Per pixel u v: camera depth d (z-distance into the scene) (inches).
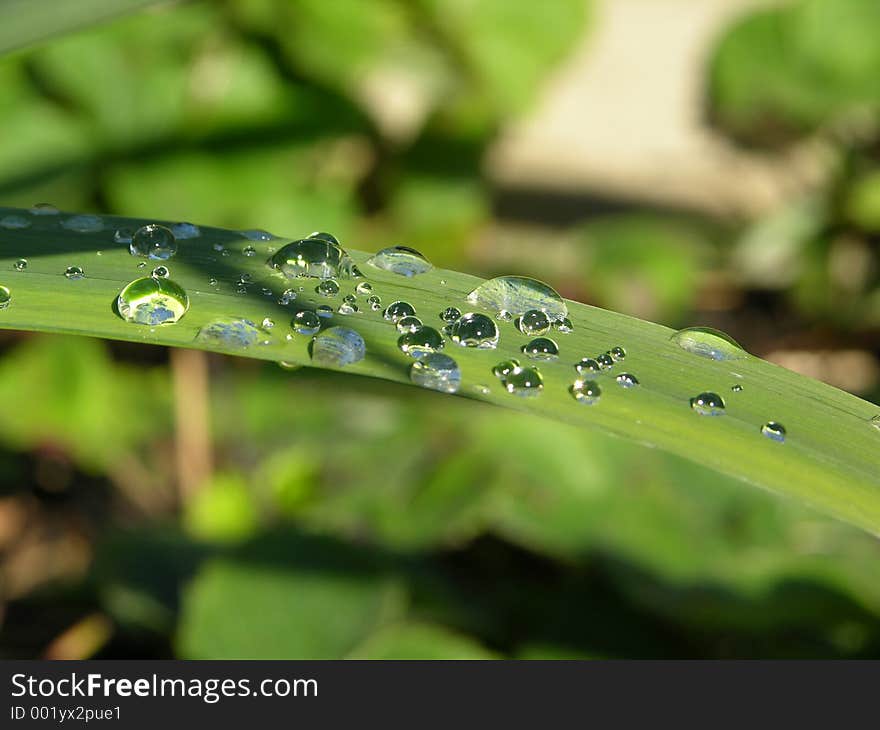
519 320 19.2
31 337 27.7
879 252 37.1
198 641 22.1
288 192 29.5
